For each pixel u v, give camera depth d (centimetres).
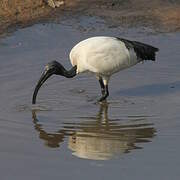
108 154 1134
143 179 1024
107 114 1339
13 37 1788
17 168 1078
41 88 1502
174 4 1986
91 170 1062
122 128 1262
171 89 1481
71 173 1053
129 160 1102
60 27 1852
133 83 1528
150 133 1229
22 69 1590
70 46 1744
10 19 1880
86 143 1190
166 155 1122
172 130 1240
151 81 1534
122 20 1903
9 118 1315
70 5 1975
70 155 1133
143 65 1623
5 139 1205
